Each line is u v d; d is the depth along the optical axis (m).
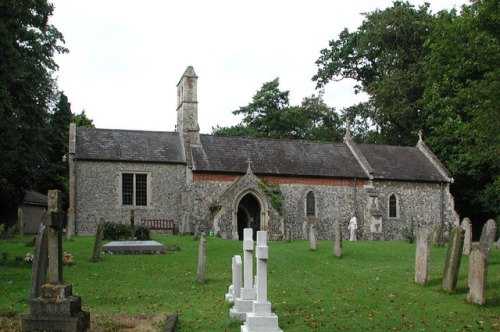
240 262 12.46
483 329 10.35
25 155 30.64
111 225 26.31
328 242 28.11
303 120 59.00
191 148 34.81
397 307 12.28
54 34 27.78
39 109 26.41
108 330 9.68
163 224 33.03
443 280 14.08
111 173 32.62
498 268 17.14
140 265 18.67
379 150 40.25
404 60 46.62
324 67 53.41
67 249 21.81
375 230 35.62
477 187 40.31
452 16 33.00
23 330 8.93
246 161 35.19
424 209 38.12
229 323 10.72
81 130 34.16
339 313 11.75
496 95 16.38
